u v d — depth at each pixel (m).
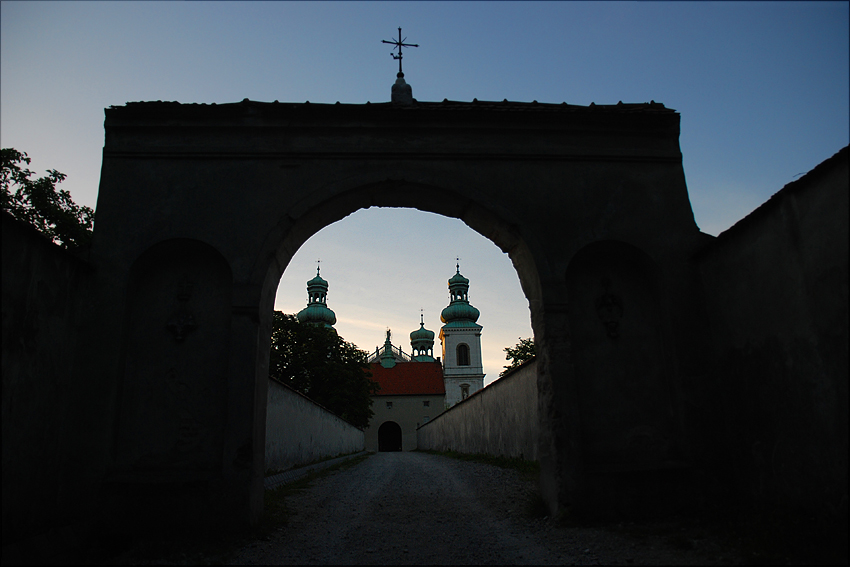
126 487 6.63
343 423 32.56
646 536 6.07
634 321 8.00
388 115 8.34
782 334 6.26
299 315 80.19
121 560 5.47
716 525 6.25
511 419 16.70
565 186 8.26
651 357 7.86
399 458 28.33
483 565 5.38
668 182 8.37
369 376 46.31
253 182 7.94
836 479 5.49
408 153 8.21
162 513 6.57
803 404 5.95
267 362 7.81
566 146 8.45
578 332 7.89
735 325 7.14
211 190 7.84
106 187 7.75
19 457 5.88
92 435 6.80
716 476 7.12
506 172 8.27
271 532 6.81
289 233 7.89
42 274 6.33
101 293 7.31
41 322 6.32
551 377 7.37
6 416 5.68
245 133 8.16
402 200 8.62
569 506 6.89
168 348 7.42
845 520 5.34
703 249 7.77
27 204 14.88
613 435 7.50
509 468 14.54
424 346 89.81
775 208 6.35
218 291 7.70
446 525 7.41
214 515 6.59
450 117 8.40
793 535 5.26
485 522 7.47
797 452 6.04
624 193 8.27
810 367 5.84
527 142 8.45
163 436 7.10
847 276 5.31
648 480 7.04
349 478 14.70
